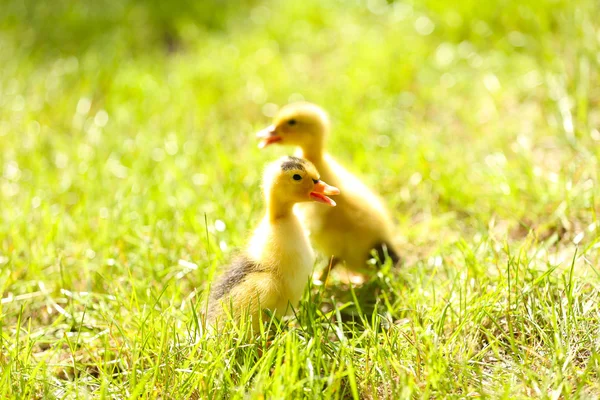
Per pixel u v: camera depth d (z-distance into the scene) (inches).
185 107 71.1
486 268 54.2
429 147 63.9
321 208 55.7
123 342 51.9
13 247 58.9
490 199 59.6
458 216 60.2
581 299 52.1
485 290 52.6
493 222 58.0
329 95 70.3
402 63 72.1
